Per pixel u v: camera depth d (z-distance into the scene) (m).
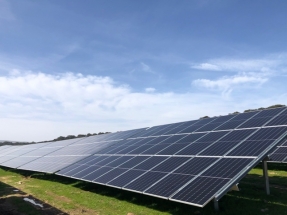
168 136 19.22
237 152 11.63
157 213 11.69
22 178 25.67
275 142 11.00
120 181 13.77
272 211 10.98
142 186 12.10
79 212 12.63
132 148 19.78
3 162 35.72
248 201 12.54
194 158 12.99
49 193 17.38
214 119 18.78
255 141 11.95
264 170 13.82
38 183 21.95
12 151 49.22
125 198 14.63
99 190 17.22
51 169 22.11
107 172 16.05
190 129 18.70
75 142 34.94
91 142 30.89
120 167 16.09
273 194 13.84
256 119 14.94
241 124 15.09
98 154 22.16
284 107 15.05
